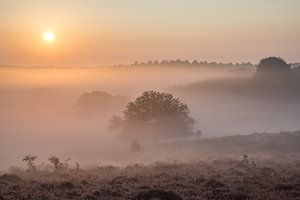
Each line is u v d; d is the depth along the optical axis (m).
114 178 25.94
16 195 20.95
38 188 23.06
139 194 20.59
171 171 29.80
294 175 27.14
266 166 32.59
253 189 22.53
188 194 21.23
